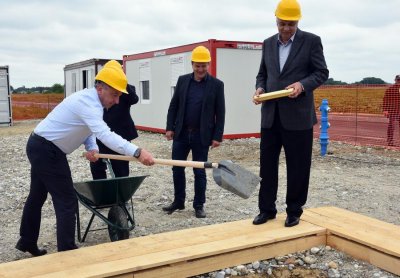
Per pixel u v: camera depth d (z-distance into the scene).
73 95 4.34
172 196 7.64
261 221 5.06
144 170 10.04
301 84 4.42
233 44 13.57
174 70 15.27
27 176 9.49
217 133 6.29
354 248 4.64
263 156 4.97
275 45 4.75
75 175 9.59
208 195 7.65
